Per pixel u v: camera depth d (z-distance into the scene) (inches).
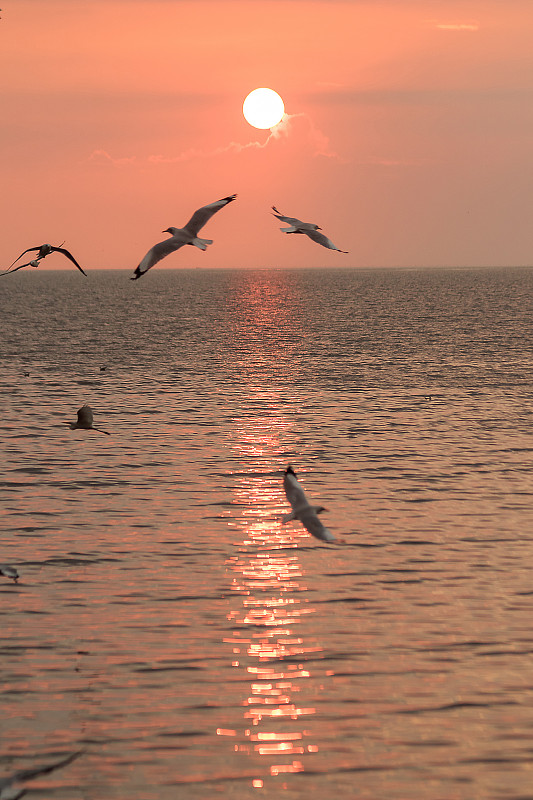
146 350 4766.2
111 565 1398.9
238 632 1157.7
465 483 1925.4
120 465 2091.5
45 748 908.6
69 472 2020.2
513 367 3986.2
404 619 1199.6
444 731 945.5
